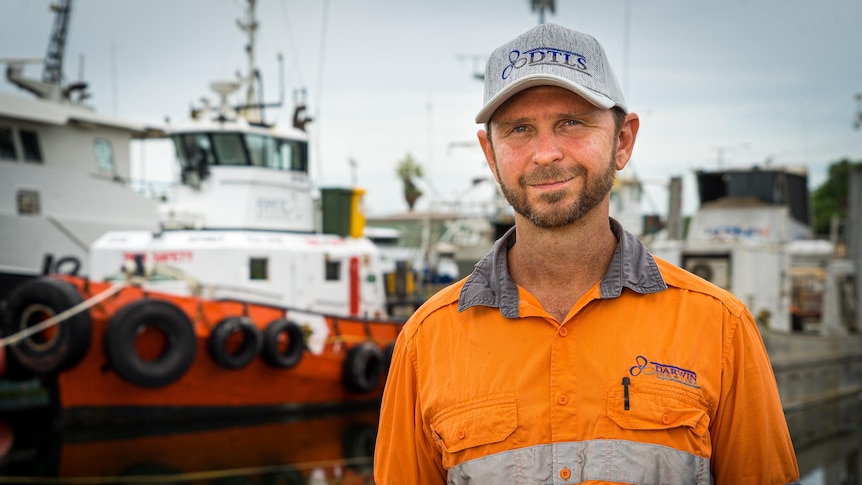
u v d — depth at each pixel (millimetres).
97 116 17750
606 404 1956
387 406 2309
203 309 12547
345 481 10203
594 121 2012
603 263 2098
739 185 18000
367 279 15266
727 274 14812
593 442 1942
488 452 2008
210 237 13648
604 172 2020
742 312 2062
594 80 1997
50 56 19547
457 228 23078
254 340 12750
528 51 2025
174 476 10250
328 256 14500
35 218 16641
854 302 19000
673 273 2105
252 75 16016
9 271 15422
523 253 2119
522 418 1995
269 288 13688
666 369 1961
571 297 2100
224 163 14609
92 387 11867
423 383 2186
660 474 1905
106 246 13461
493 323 2098
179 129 14602
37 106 16734
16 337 11656
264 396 13438
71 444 11688
